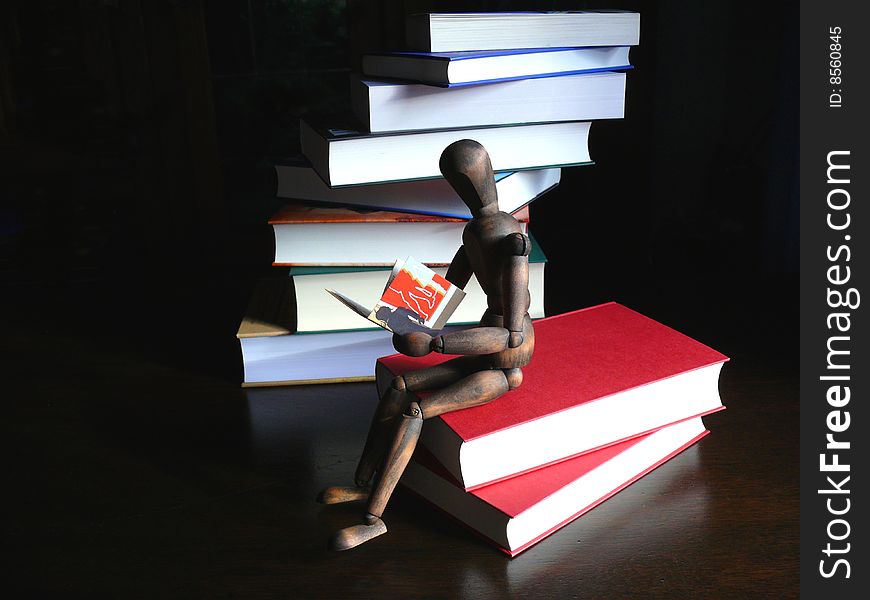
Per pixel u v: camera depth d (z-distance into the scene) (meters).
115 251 1.64
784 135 1.48
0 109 1.59
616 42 1.12
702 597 0.73
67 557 0.80
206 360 1.24
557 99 1.11
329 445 0.99
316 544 0.81
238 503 0.88
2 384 1.17
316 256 1.13
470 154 0.80
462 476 0.80
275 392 1.14
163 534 0.83
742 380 1.11
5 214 1.58
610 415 0.89
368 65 1.22
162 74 1.65
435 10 1.67
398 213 1.14
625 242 1.71
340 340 1.14
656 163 1.75
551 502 0.82
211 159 1.71
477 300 1.15
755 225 1.64
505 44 1.09
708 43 1.68
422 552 0.80
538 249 1.16
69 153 1.61
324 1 1.66
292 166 1.18
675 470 0.92
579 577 0.76
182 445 1.00
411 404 0.82
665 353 0.98
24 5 1.56
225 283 1.57
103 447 1.00
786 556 0.78
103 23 1.59
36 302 1.49
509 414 0.83
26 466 0.96
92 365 1.22
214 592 0.75
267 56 1.68
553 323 1.08
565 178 1.80
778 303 1.36
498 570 0.77
